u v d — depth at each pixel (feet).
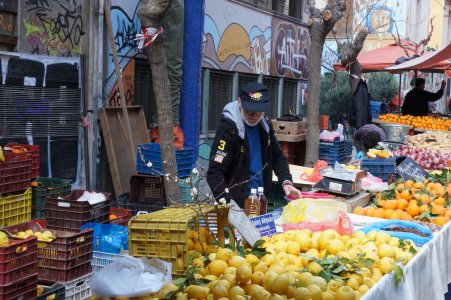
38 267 17.03
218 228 16.26
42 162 31.83
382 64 66.03
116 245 17.98
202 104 46.14
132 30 37.99
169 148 27.48
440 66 68.03
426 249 18.04
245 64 52.11
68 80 33.04
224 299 12.80
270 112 58.75
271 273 13.39
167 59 37.60
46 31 31.76
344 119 67.31
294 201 19.35
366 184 25.57
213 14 46.68
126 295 12.82
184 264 14.29
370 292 13.96
